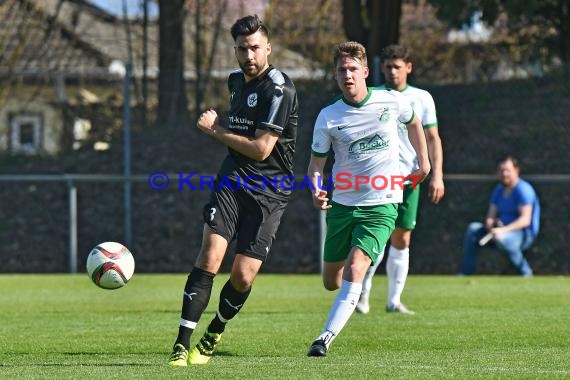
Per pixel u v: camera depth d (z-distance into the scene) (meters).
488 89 50.88
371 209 21.56
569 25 53.69
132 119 54.09
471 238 44.47
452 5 52.69
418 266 49.72
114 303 33.41
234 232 19.84
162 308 31.67
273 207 20.03
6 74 52.19
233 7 63.03
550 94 50.31
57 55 64.44
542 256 49.16
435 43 63.09
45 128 54.72
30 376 17.53
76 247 52.16
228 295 19.80
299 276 45.66
